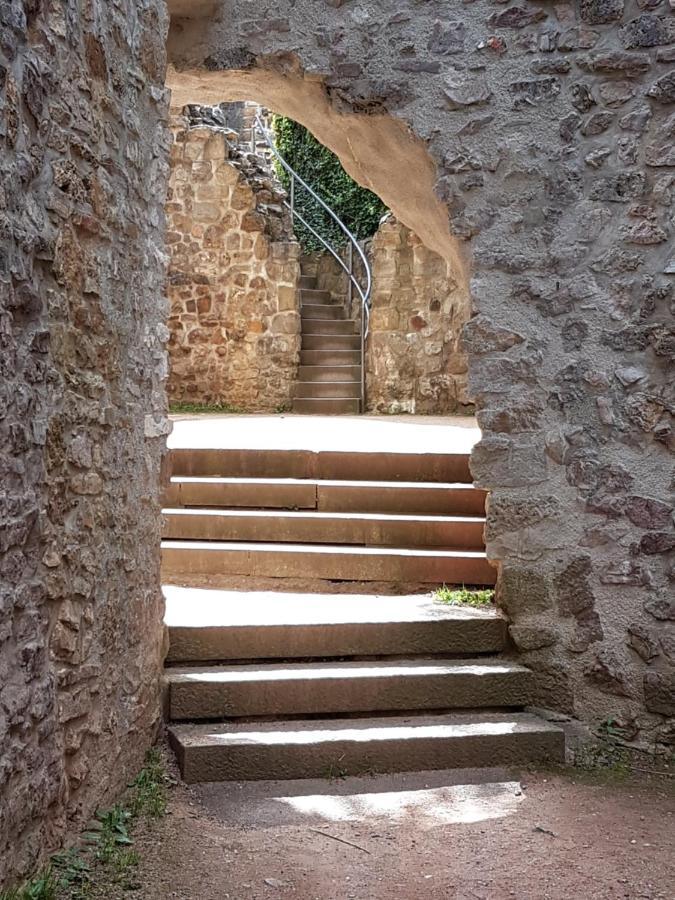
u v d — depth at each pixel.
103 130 3.37
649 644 4.51
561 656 4.60
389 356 11.60
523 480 4.67
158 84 3.97
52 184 2.95
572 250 4.66
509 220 4.71
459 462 5.96
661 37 4.59
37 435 2.84
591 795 3.93
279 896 3.00
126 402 3.64
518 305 4.70
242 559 5.32
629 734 4.51
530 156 4.70
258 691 4.16
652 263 4.59
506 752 4.18
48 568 2.94
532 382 4.68
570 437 4.63
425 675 4.35
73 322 3.12
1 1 2.58
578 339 4.64
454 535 5.45
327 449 6.09
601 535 4.59
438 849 3.38
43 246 2.87
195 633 4.34
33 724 2.82
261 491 5.81
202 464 6.12
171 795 3.69
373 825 3.56
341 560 5.26
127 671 3.67
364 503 5.75
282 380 12.18
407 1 4.78
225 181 12.15
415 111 4.77
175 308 12.28
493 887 3.12
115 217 3.49
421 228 5.58
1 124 2.59
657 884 3.18
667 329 4.55
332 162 13.65
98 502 3.35
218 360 12.27
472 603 4.98
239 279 12.19
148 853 3.22
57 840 3.06
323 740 3.95
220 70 4.91
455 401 11.16
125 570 3.64
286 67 4.88
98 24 3.30
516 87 4.71
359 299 12.70
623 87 4.63
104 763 3.44
